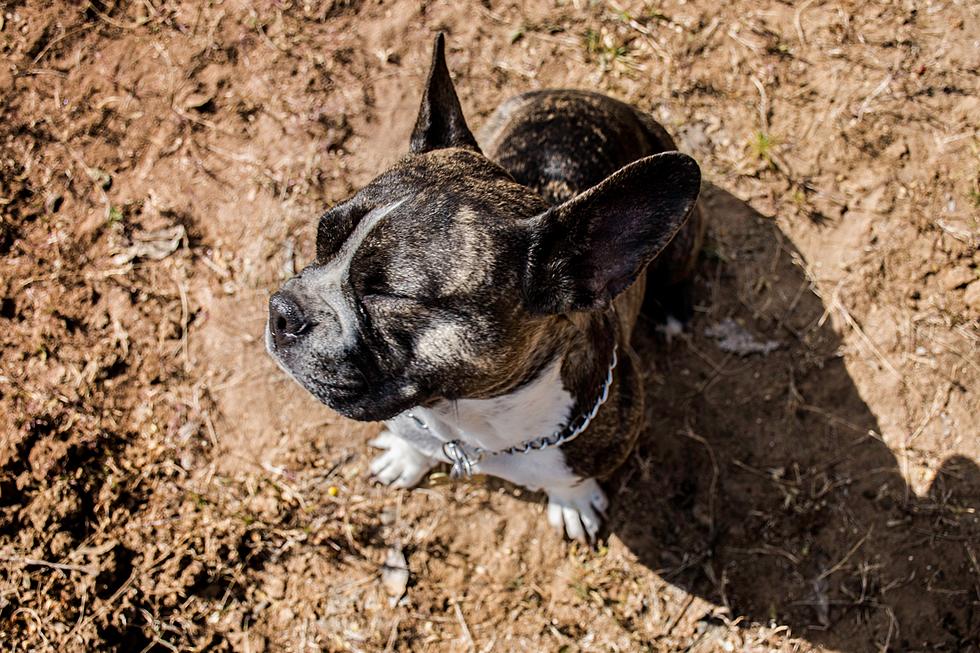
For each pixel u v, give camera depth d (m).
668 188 0.70
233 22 1.16
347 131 1.14
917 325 1.10
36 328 1.04
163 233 1.08
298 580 1.01
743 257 1.13
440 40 0.79
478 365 0.75
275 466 1.03
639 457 1.07
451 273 0.72
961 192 1.13
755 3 1.19
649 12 1.19
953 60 1.17
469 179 0.75
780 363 1.10
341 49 1.16
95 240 1.08
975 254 1.11
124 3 1.15
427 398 0.77
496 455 0.91
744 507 1.05
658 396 1.09
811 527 1.05
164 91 1.13
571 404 0.83
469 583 1.02
